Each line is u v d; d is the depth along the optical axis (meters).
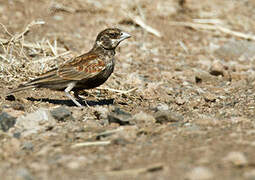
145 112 11.57
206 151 7.96
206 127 9.85
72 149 8.66
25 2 20.88
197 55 18.80
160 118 10.41
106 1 22.56
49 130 9.97
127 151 8.41
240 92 14.12
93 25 20.23
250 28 22.38
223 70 16.34
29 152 8.61
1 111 11.04
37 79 11.55
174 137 9.10
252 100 12.92
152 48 19.05
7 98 12.02
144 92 13.25
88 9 21.50
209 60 18.36
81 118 10.98
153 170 7.30
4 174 7.42
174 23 21.81
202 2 24.66
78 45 17.91
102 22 20.58
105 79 12.17
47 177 7.29
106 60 12.06
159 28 21.11
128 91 13.32
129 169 7.46
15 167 7.78
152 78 15.59
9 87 13.02
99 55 12.05
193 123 10.29
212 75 16.47
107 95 13.31
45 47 16.20
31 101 12.05
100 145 8.84
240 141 8.34
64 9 21.02
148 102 12.77
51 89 11.90
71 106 11.89
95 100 12.77
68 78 11.66
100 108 11.41
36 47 15.91
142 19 21.23
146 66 17.02
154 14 22.22
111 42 12.05
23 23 18.66
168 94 13.88
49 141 9.20
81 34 19.17
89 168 7.64
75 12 21.19
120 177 7.17
